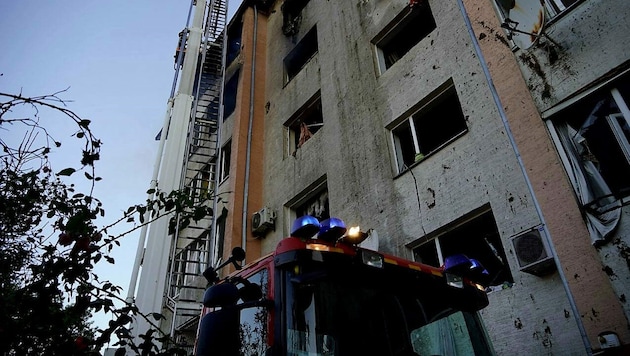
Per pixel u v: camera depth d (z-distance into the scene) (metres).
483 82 6.84
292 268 3.28
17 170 2.71
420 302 3.63
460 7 7.53
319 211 9.89
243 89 13.37
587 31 5.59
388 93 8.73
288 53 13.29
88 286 2.62
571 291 4.64
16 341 2.30
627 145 4.97
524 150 5.71
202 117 11.24
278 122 12.31
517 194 5.73
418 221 6.97
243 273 3.85
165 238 6.71
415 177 7.37
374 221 7.76
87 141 2.72
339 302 3.21
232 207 10.96
